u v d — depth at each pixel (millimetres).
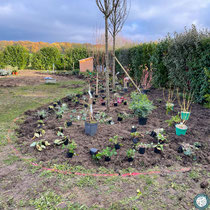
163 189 2119
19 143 3275
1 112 5137
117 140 3266
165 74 8039
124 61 13148
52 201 1963
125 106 5668
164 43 7707
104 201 1957
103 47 16688
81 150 2961
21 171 2492
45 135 3527
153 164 2621
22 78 13297
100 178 2326
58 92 8312
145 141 3229
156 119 4406
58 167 2529
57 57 22078
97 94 7145
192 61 5980
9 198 2012
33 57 21891
